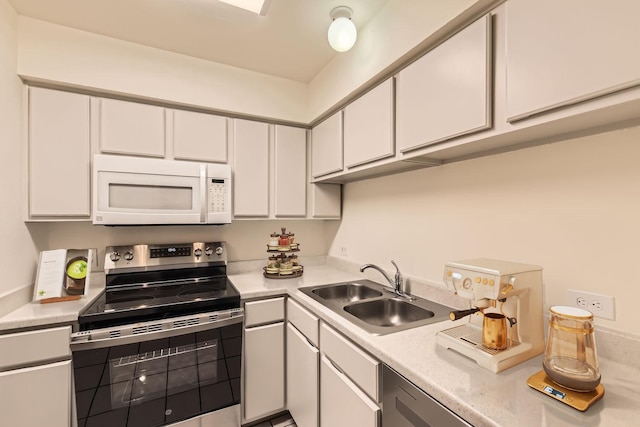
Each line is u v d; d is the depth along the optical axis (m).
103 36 1.68
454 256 1.44
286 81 2.19
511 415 0.67
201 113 1.94
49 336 1.32
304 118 2.24
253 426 1.81
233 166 2.03
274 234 2.21
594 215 0.94
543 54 0.80
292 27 1.63
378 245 2.00
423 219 1.63
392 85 1.42
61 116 1.60
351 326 1.20
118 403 1.41
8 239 1.39
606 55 0.68
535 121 0.85
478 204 1.32
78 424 1.34
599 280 0.92
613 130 0.89
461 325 1.11
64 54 1.58
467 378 0.82
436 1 1.12
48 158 1.57
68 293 1.57
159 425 1.49
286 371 1.83
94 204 1.59
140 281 1.91
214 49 1.83
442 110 1.12
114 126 1.70
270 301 1.80
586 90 0.72
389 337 1.09
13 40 1.45
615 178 0.89
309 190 2.30
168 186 1.76
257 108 2.08
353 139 1.72
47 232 1.79
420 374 0.84
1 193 1.34
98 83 1.65
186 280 2.04
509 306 0.96
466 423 0.71
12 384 1.26
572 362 0.77
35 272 1.64
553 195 1.04
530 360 0.92
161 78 1.81
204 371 1.59
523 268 0.94
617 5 0.67
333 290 1.91
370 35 1.54
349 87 1.72
